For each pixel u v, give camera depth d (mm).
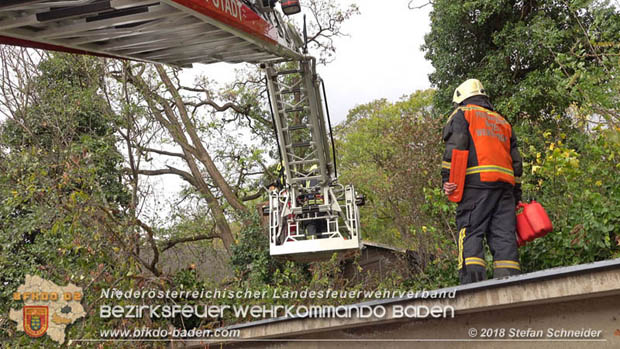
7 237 7762
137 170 10305
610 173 5125
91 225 5934
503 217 4031
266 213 10109
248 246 13820
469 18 15828
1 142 9445
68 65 10766
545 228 4016
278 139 9477
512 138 4312
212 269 15461
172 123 16406
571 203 5016
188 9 3494
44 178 6723
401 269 7559
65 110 9828
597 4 7504
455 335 3004
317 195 10055
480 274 3902
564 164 5141
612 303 2508
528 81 13906
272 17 6457
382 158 9570
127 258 5957
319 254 9734
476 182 4023
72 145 8602
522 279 2574
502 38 15391
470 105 4207
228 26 4180
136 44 4285
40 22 3383
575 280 2436
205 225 17734
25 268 7855
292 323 3723
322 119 9523
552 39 13641
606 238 4215
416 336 3162
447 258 5988
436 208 6410
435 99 16516
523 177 6215
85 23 3568
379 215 16062
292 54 7938
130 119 10555
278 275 8992
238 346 4465
